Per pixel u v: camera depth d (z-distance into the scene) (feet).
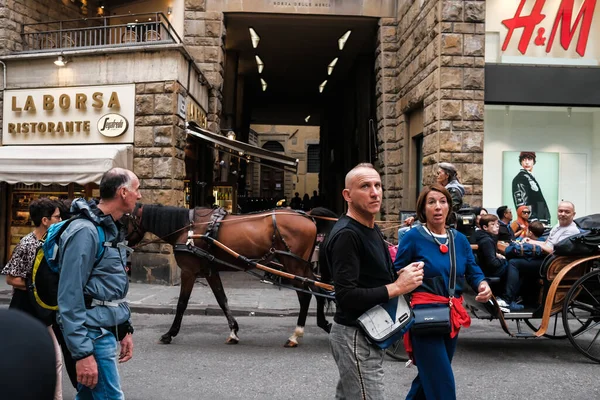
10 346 3.25
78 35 53.47
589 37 40.01
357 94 69.77
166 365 20.12
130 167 41.50
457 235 12.94
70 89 43.14
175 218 23.86
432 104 40.06
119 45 42.73
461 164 38.58
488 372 19.69
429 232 12.62
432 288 12.20
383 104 51.90
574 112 40.57
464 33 38.78
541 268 21.74
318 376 18.90
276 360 20.94
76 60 43.06
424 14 42.47
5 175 39.34
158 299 33.91
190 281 23.57
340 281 9.52
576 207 40.22
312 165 158.81
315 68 76.02
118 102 42.04
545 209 40.11
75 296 9.53
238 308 31.60
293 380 18.44
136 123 41.88
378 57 53.67
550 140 40.37
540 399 16.81
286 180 157.17
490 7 39.96
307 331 26.58
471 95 38.73
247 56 69.82
